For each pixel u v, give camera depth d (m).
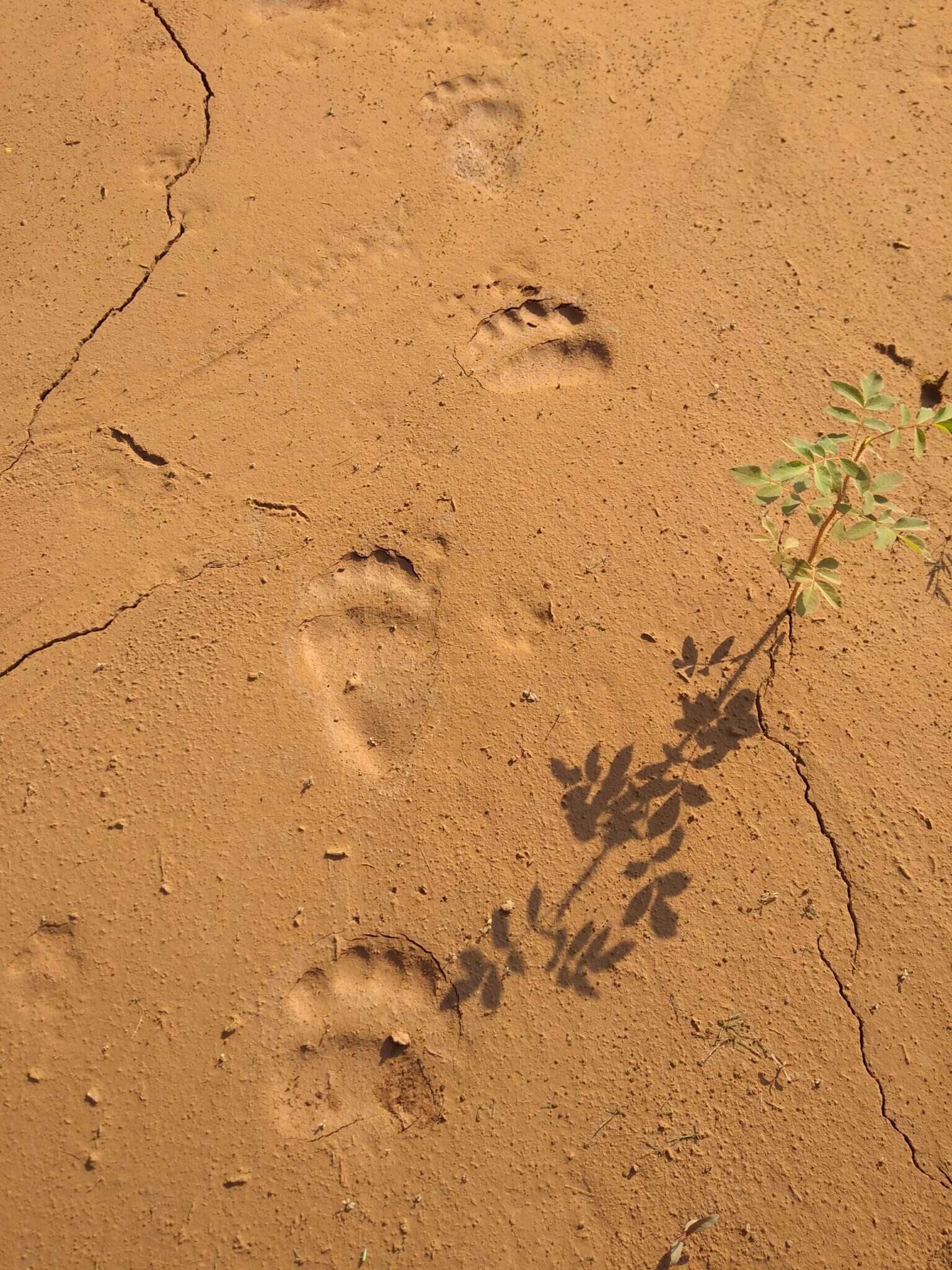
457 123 2.90
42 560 2.38
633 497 2.38
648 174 2.79
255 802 2.12
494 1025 1.93
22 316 2.68
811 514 1.95
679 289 2.62
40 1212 1.83
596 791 2.11
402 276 2.68
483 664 2.22
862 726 2.15
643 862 2.05
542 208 2.76
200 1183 1.84
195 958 1.99
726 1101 1.89
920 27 2.99
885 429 2.43
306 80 3.01
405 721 2.17
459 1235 1.80
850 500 2.35
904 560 2.30
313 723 2.18
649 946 1.99
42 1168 1.86
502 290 2.64
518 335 2.57
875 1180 1.85
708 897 2.03
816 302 2.59
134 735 2.19
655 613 2.26
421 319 2.62
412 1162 1.84
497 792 2.11
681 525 2.35
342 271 2.70
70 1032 1.95
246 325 2.64
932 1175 1.85
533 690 2.19
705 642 2.23
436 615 2.27
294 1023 1.93
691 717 2.17
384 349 2.59
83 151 2.94
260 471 2.45
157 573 2.35
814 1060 1.92
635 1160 1.85
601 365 2.53
